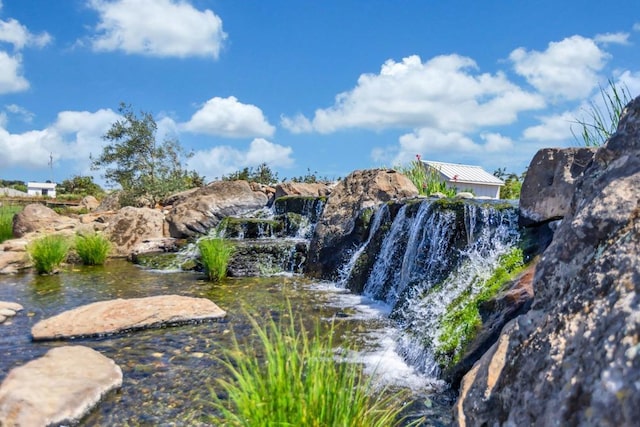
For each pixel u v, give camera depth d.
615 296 1.52
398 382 4.26
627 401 1.21
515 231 5.90
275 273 11.00
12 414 3.34
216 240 10.85
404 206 8.47
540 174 5.63
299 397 2.25
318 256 10.62
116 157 22.67
